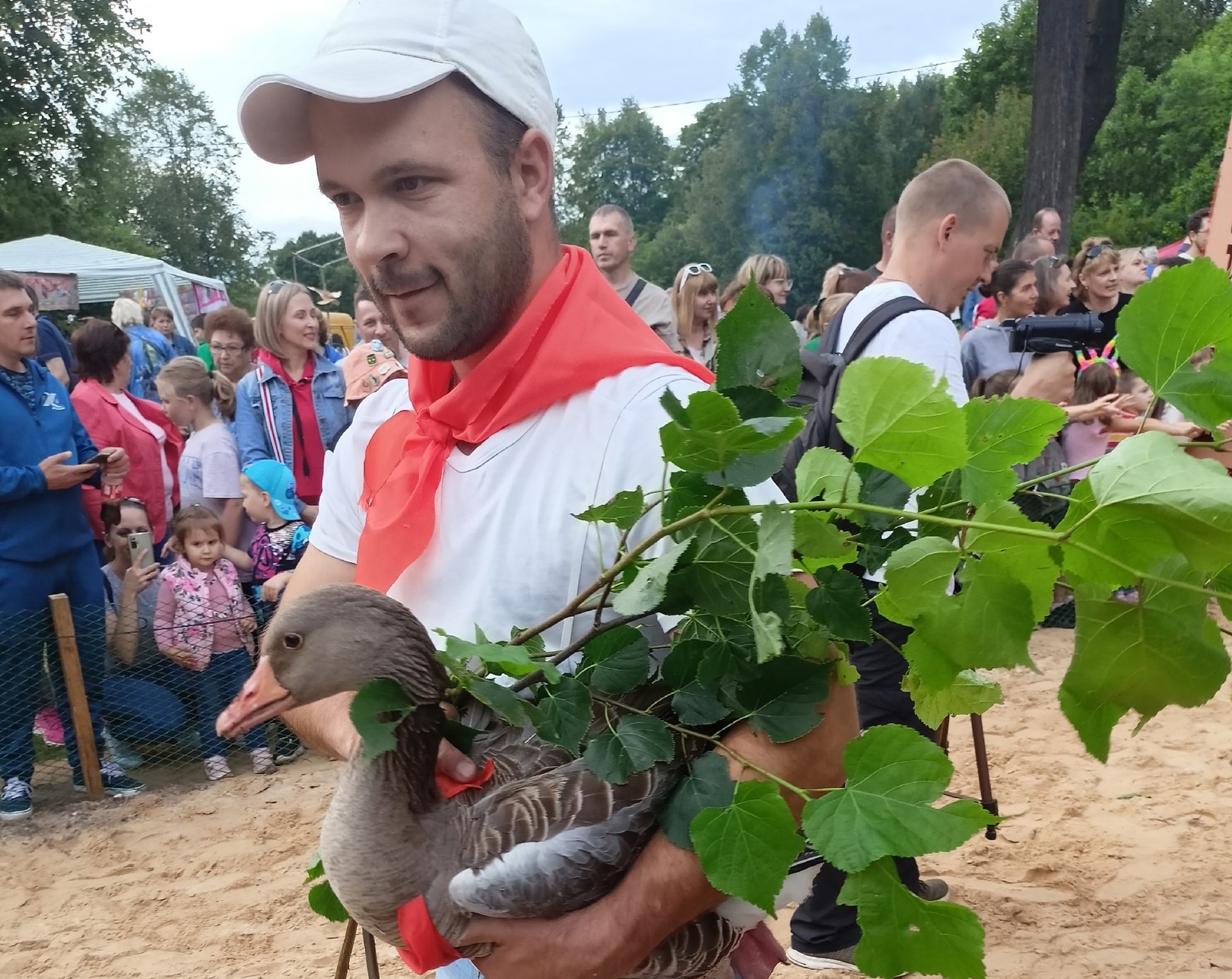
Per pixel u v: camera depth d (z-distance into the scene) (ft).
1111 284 23.88
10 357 18.58
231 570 20.36
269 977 13.65
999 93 132.46
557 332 5.97
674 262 166.50
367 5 5.78
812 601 4.99
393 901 5.24
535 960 5.31
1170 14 136.05
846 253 152.25
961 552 4.71
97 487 20.06
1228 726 19.24
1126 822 15.97
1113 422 17.88
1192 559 4.24
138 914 15.49
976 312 29.86
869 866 4.91
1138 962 12.54
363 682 5.52
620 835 5.37
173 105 251.19
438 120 5.59
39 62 111.65
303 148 6.25
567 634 5.88
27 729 18.90
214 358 26.53
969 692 6.28
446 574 6.17
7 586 18.37
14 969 14.14
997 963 12.66
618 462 5.72
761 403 4.89
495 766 5.79
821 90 150.92
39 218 108.37
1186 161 118.83
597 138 227.61
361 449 7.35
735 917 5.92
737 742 5.42
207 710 20.08
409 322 5.91
